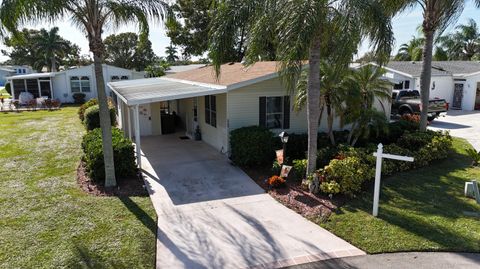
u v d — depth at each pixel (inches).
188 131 681.6
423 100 498.9
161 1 351.3
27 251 234.1
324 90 417.7
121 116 663.1
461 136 627.8
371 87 455.8
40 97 1256.8
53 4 300.7
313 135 337.7
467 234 254.7
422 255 230.4
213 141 548.7
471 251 233.3
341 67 312.5
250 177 398.9
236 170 425.1
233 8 319.9
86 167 415.2
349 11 289.1
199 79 607.2
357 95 421.1
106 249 237.9
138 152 414.3
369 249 237.9
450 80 1024.9
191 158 485.7
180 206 317.1
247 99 473.1
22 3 289.3
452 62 1195.3
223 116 488.4
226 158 478.6
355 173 337.7
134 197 335.0
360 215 289.6
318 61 325.1
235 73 562.6
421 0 470.3
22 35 321.7
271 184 355.9
